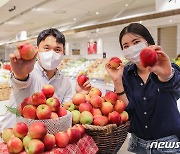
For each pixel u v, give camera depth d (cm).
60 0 437
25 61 101
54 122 98
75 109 120
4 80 235
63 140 94
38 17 709
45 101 103
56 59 148
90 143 105
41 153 88
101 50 824
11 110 105
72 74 518
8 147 90
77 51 960
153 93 119
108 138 108
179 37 573
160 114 118
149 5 542
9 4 480
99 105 117
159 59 93
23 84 114
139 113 125
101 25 421
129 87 129
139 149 129
